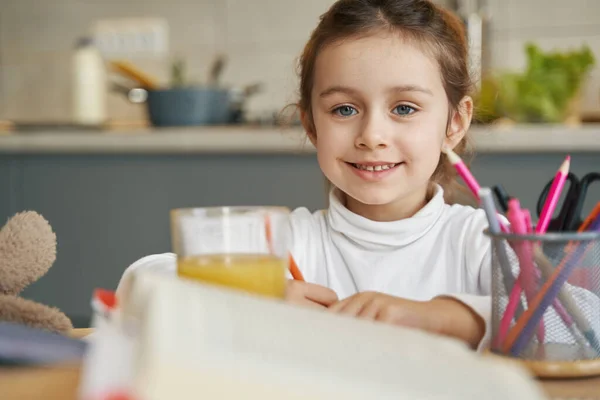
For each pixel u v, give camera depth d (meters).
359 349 0.40
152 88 2.38
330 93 0.98
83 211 2.30
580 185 0.65
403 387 0.36
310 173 2.10
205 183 2.19
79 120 2.86
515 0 2.64
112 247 2.28
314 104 1.03
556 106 2.09
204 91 2.36
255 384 0.35
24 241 0.65
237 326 0.40
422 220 1.02
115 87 2.48
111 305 0.50
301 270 1.06
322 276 1.06
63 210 2.31
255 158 2.14
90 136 2.25
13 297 0.62
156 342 0.36
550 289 0.55
